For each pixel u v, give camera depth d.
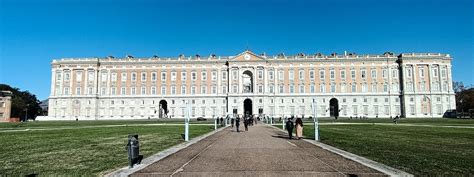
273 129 52.31
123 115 138.00
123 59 140.38
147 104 138.38
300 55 138.25
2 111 131.62
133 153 16.12
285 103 135.75
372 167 15.56
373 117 132.00
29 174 14.37
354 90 135.12
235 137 34.75
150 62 139.75
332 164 16.50
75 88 137.50
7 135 37.66
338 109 134.88
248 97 134.38
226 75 138.62
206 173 14.39
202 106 137.38
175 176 13.98
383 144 25.80
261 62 136.75
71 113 136.25
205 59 139.25
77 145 25.88
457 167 15.46
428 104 130.75
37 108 170.50
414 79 131.50
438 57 131.75
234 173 14.41
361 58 135.38
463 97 153.12
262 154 20.41
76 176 13.97
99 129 50.84
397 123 69.62
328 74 136.38
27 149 23.19
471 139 29.92
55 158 18.83
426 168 15.23
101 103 138.75
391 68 135.00
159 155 19.95
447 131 41.44
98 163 17.09
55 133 41.12
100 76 139.88
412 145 24.97
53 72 138.62
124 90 139.38
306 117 134.00
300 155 19.83
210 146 25.33
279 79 137.38
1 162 17.42
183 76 139.38
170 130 47.44
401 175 13.77
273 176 13.90
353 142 27.61
